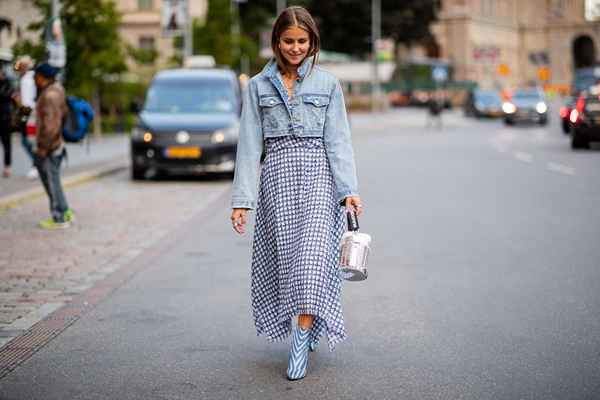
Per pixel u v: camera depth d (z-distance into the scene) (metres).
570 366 5.88
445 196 16.14
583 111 28.53
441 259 9.96
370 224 12.72
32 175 18.72
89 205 15.39
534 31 135.12
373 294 8.21
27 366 6.03
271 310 5.92
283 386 5.56
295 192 5.75
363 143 34.31
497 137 37.88
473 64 112.88
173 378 5.74
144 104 20.73
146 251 10.70
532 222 12.75
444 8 113.19
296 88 5.75
